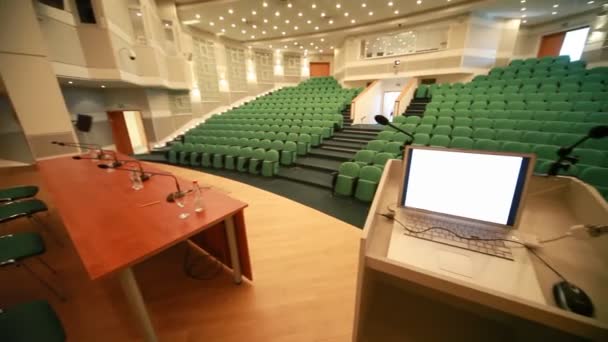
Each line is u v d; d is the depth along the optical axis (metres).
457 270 0.72
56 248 2.18
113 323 1.43
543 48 8.41
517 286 0.66
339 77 10.40
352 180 3.14
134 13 6.00
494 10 6.87
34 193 2.48
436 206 0.97
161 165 5.50
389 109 9.35
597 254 0.76
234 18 7.53
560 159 1.03
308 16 7.41
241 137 5.86
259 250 2.12
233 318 1.46
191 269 1.87
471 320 1.00
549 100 4.99
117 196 1.77
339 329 1.39
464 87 6.90
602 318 0.56
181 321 1.44
